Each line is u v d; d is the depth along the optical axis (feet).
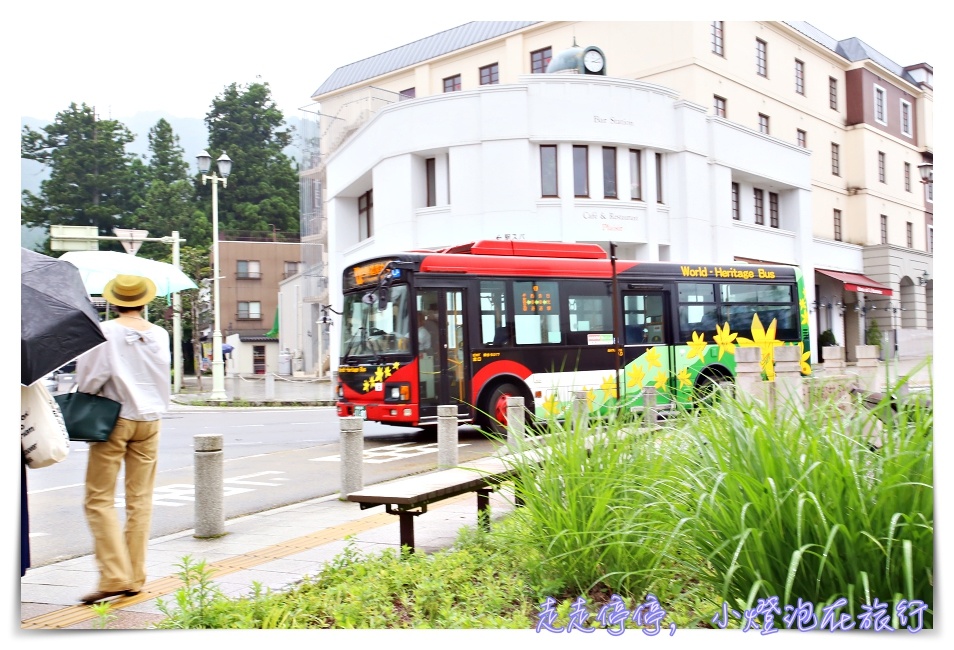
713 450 15.25
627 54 108.88
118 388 18.42
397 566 19.04
